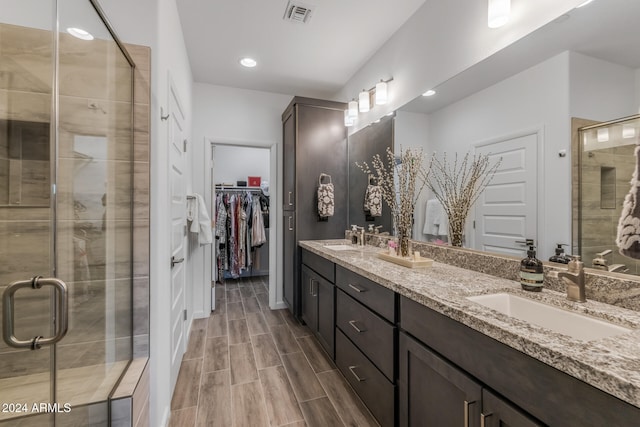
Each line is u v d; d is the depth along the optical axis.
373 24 2.21
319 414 1.61
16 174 1.15
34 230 1.16
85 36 1.20
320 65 2.83
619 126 0.99
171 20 1.78
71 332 1.17
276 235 3.42
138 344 1.39
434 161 1.86
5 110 1.15
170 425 1.53
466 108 1.62
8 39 1.14
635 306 0.93
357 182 2.97
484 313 0.91
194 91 3.14
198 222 2.79
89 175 1.25
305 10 2.05
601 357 0.63
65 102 1.20
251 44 2.47
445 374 1.00
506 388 0.79
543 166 1.23
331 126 3.09
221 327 2.83
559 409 0.66
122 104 1.34
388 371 1.34
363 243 2.67
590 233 1.08
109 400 1.13
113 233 1.32
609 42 1.03
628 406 0.54
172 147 1.81
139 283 1.40
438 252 1.80
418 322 1.16
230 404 1.69
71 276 1.19
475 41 1.56
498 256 1.42
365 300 1.59
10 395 1.08
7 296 0.95
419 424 1.15
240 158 4.86
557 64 1.18
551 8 1.19
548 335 0.75
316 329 2.44
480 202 1.54
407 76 2.15
